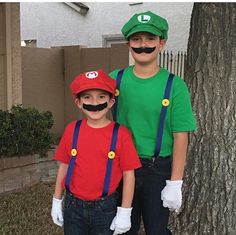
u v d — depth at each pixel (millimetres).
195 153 3414
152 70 2338
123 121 2408
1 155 5242
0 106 6965
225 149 3330
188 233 3471
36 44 14078
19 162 5391
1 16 6809
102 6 12539
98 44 12773
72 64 9367
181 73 9844
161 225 2439
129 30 2285
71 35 13273
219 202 3373
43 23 13789
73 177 2344
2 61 6926
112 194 2352
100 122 2330
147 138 2342
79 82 2275
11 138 5242
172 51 11094
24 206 4766
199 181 3422
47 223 4246
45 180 5828
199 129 3377
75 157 2326
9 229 4031
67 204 2412
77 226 2402
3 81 6961
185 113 2279
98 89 2244
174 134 2309
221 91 3291
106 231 2361
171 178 2307
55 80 9312
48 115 5891
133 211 2512
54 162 5926
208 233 3408
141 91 2311
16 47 7109
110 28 12500
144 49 2287
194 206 3447
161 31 2289
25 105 8617
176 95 2285
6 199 4992
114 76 2453
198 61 3350
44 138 5754
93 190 2307
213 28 3268
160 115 2285
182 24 11484
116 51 8750
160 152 2348
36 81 8859
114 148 2277
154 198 2389
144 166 2365
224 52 3264
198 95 3355
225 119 3305
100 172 2287
